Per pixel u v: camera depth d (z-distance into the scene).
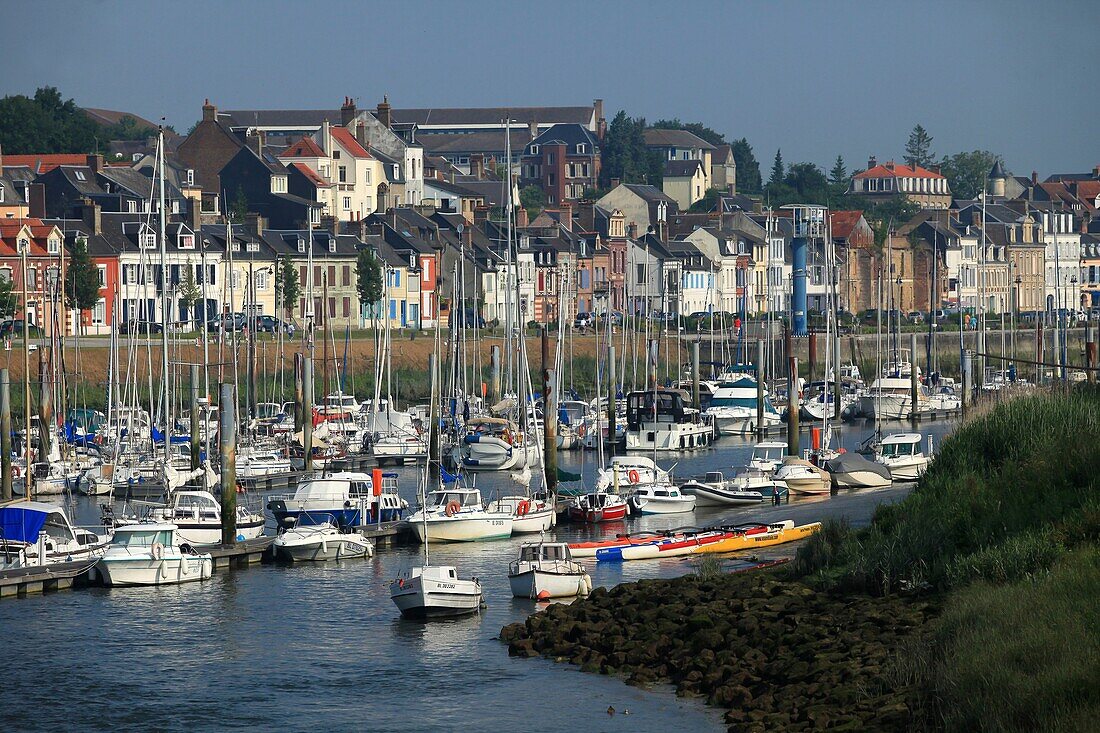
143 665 136.88
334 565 184.00
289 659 138.25
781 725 106.38
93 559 175.62
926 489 161.62
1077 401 174.50
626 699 121.06
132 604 161.38
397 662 136.12
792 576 155.25
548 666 132.50
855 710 106.50
